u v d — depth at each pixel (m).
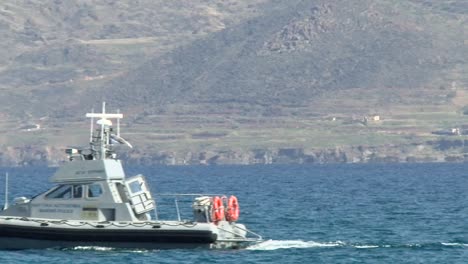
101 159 183.50
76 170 184.25
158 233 179.50
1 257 176.25
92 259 175.00
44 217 184.75
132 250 180.00
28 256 177.12
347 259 184.12
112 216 182.62
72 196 184.12
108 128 187.00
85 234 179.38
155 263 172.38
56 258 175.62
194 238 180.00
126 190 184.25
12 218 180.75
